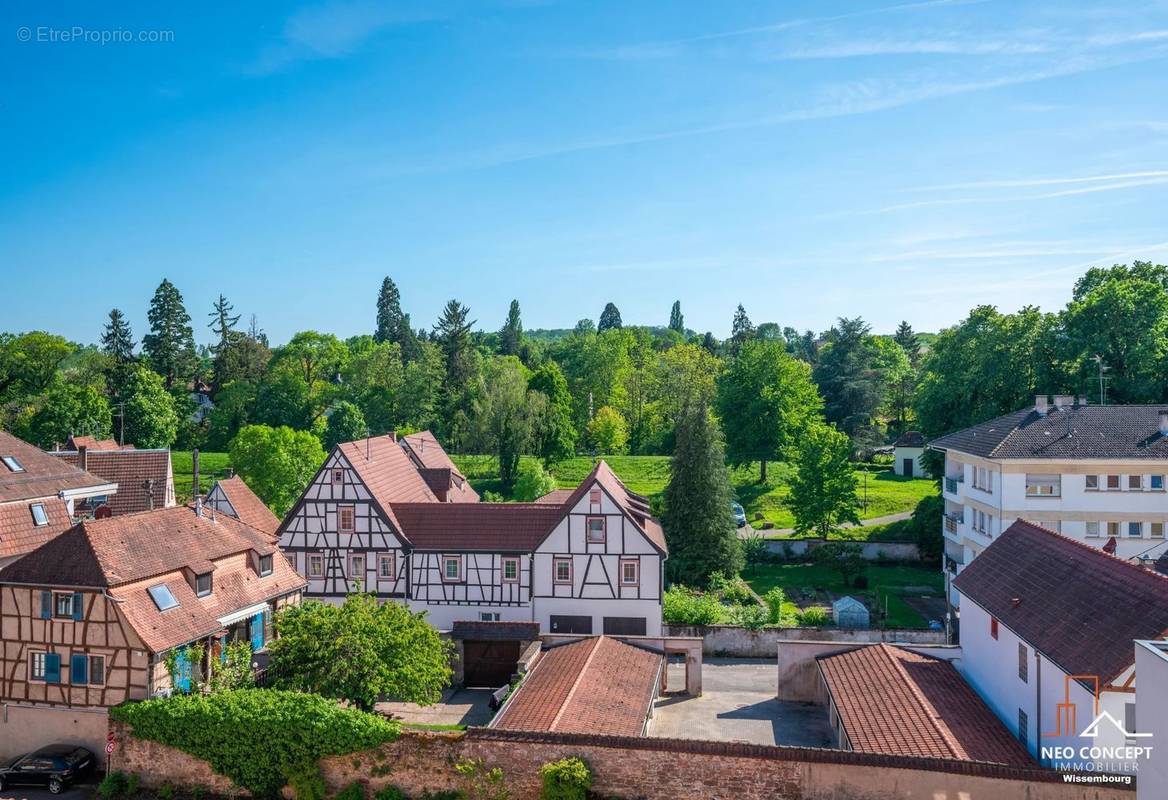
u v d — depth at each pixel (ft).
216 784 83.76
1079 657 75.10
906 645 108.37
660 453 345.92
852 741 82.64
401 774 79.10
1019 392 186.50
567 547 134.92
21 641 92.68
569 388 371.35
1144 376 170.50
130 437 302.04
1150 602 74.54
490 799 76.64
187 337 382.01
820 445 194.29
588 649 107.04
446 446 325.62
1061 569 92.07
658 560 133.39
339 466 138.51
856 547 176.96
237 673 99.04
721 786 74.33
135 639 89.92
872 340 416.87
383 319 482.69
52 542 94.38
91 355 343.26
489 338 630.33
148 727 84.69
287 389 353.51
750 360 257.14
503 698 104.99
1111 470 138.41
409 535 138.21
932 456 201.16
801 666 110.42
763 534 212.02
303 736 80.89
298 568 139.13
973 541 152.76
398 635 95.14
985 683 97.19
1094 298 175.73
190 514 109.50
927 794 71.51
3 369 311.47
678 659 128.67
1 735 93.09
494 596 136.05
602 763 75.82
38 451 129.29
